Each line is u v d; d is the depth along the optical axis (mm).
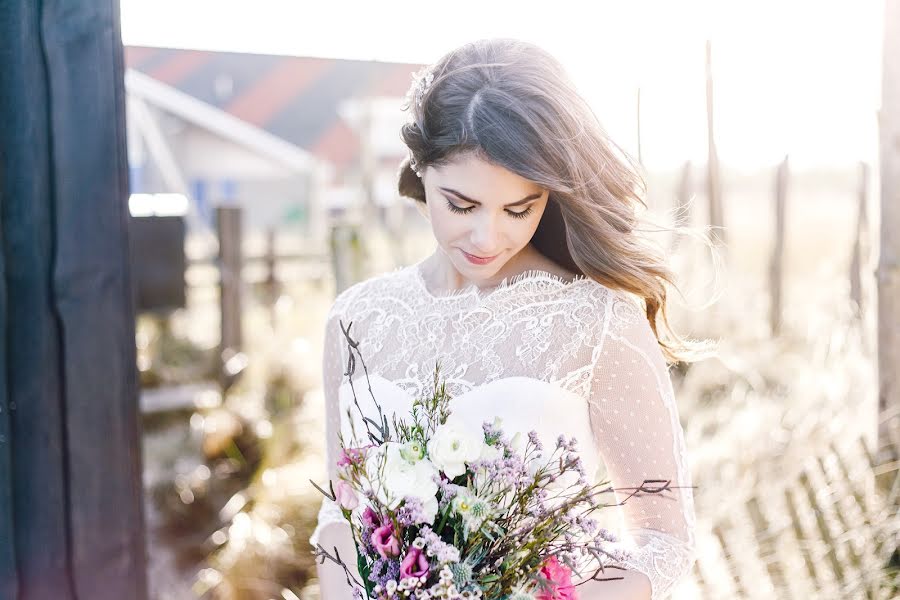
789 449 3539
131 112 14273
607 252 1447
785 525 2939
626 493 1454
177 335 6340
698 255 5020
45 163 1760
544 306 1501
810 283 6695
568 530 1198
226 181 17812
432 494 1130
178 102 16547
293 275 8164
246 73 18156
